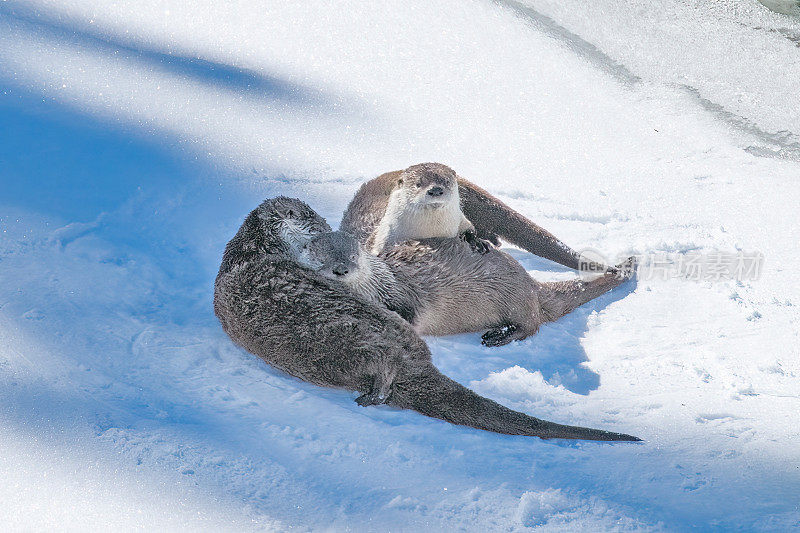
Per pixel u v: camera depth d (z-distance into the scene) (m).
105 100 16.50
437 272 9.73
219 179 14.05
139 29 20.89
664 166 15.73
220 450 6.91
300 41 21.45
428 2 24.06
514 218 11.90
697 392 8.43
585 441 7.45
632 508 6.30
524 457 7.11
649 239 12.38
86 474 6.44
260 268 8.53
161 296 10.12
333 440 7.24
